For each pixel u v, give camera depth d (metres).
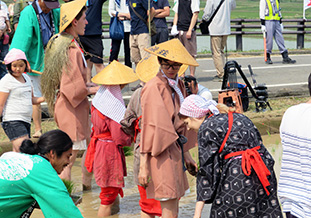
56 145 4.33
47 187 4.13
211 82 12.73
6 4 11.49
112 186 6.39
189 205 6.84
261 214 4.83
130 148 9.12
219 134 4.80
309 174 4.27
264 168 4.75
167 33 11.52
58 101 7.02
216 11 12.41
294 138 4.36
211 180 4.79
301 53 19.22
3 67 10.92
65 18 6.98
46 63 7.03
